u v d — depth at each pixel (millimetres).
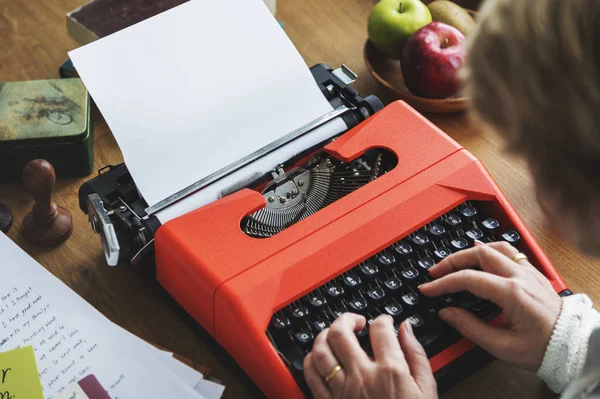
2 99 1306
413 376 1004
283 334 1051
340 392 975
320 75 1309
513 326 1045
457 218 1164
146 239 1120
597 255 791
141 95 1144
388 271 1114
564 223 759
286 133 1214
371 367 980
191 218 1119
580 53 622
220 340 1094
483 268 1087
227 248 1084
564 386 1026
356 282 1079
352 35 1606
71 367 1064
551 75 645
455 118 1460
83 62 1127
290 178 1263
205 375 1105
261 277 1052
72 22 1418
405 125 1252
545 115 667
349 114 1273
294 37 1584
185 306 1139
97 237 1278
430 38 1394
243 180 1176
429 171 1189
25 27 1564
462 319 1062
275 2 1581
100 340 1094
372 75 1473
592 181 695
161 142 1143
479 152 1408
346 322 1024
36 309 1109
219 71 1193
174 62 1172
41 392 1040
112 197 1151
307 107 1235
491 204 1189
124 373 1067
